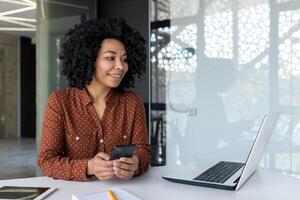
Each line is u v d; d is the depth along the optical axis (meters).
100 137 1.41
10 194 1.05
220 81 3.37
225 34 3.33
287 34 2.99
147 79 3.81
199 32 3.48
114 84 1.39
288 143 3.00
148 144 1.47
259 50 3.14
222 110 3.37
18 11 5.26
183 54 3.59
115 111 1.45
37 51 3.59
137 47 1.51
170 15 3.67
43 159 1.28
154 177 1.27
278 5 3.02
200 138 3.51
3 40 8.67
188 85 3.57
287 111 3.01
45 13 3.64
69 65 1.44
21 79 9.08
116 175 1.17
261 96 3.14
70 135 1.37
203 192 1.10
